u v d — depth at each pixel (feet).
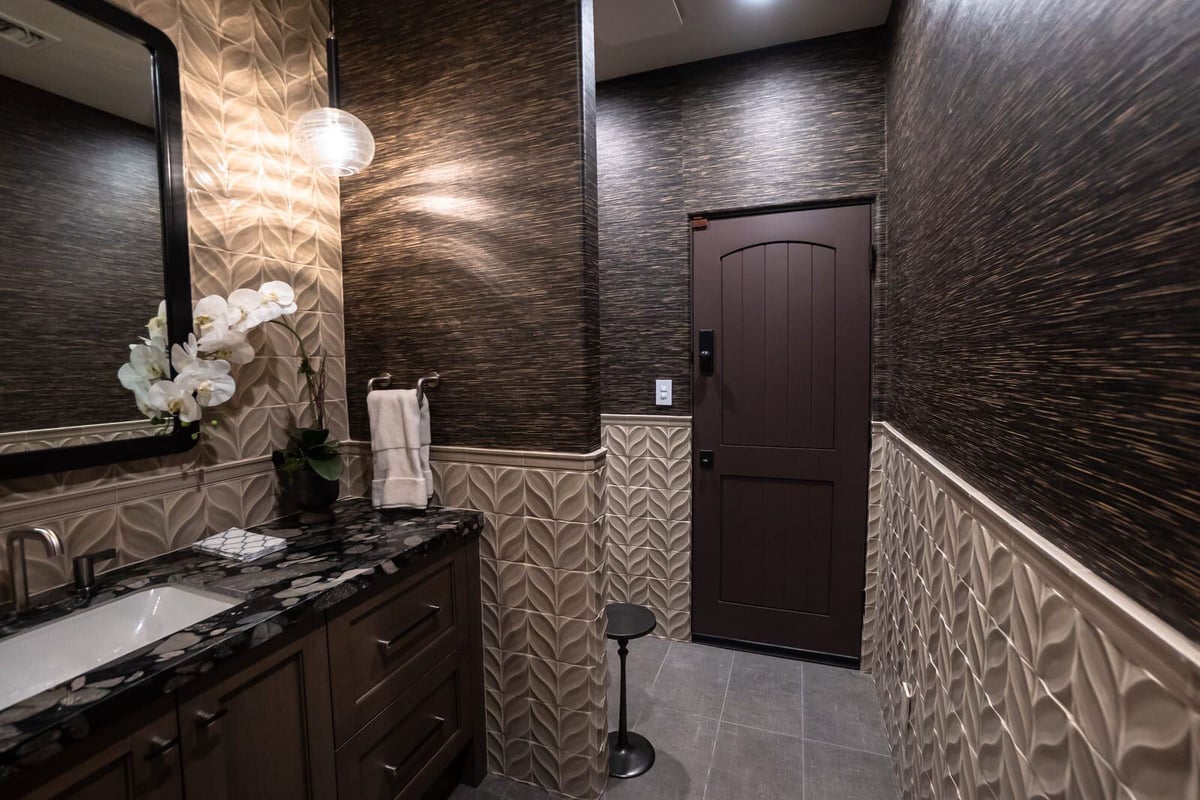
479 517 5.36
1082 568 2.12
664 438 8.14
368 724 4.09
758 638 7.95
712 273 7.77
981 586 3.18
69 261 3.77
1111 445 1.93
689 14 6.51
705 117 7.59
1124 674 1.81
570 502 5.12
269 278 5.23
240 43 4.96
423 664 4.68
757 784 5.44
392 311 5.79
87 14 3.83
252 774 3.22
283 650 3.39
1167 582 1.63
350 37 5.78
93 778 2.48
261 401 5.18
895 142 6.10
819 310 7.33
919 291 4.94
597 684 5.23
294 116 5.49
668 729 6.27
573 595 5.20
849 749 5.91
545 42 4.91
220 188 4.78
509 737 5.59
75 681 2.57
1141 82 1.75
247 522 5.04
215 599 3.68
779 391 7.59
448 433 5.61
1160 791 1.62
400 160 5.61
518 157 5.08
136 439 4.15
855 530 7.38
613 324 8.29
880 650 6.82
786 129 7.22
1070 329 2.22
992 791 2.97
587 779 5.29
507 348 5.28
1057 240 2.33
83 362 3.85
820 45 7.00
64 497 3.78
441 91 5.36
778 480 7.70
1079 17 2.15
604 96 8.08
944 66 4.10
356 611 3.96
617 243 8.17
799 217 7.32
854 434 7.29
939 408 4.26
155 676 2.63
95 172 3.91
